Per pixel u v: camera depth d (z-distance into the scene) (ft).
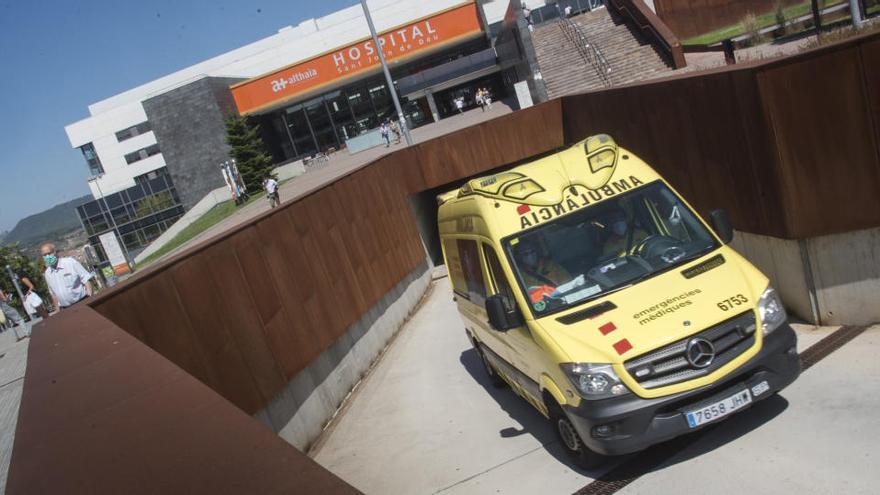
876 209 24.71
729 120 29.14
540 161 26.30
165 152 198.29
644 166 25.07
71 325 21.47
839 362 23.32
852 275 25.72
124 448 9.04
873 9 74.69
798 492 16.93
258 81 179.63
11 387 27.68
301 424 32.60
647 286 21.17
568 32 124.77
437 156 76.64
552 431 25.76
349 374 40.55
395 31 176.24
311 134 193.36
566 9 134.31
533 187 24.88
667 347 19.10
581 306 21.33
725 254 21.86
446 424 30.73
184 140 196.65
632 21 122.11
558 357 20.03
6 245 194.90
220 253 30.35
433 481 24.93
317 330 36.99
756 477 18.12
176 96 193.98
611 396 18.94
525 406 29.73
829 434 19.03
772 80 25.35
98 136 242.17
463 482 23.93
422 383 38.22
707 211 35.01
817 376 22.81
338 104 190.08
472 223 26.68
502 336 25.72
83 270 35.78
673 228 23.00
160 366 13.37
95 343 17.71
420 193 90.02
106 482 8.00
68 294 35.04
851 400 20.49
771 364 19.47
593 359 19.36
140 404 10.96
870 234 25.04
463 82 174.40
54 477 8.59
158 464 8.17
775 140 25.70
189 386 11.36
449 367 39.73
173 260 27.55
